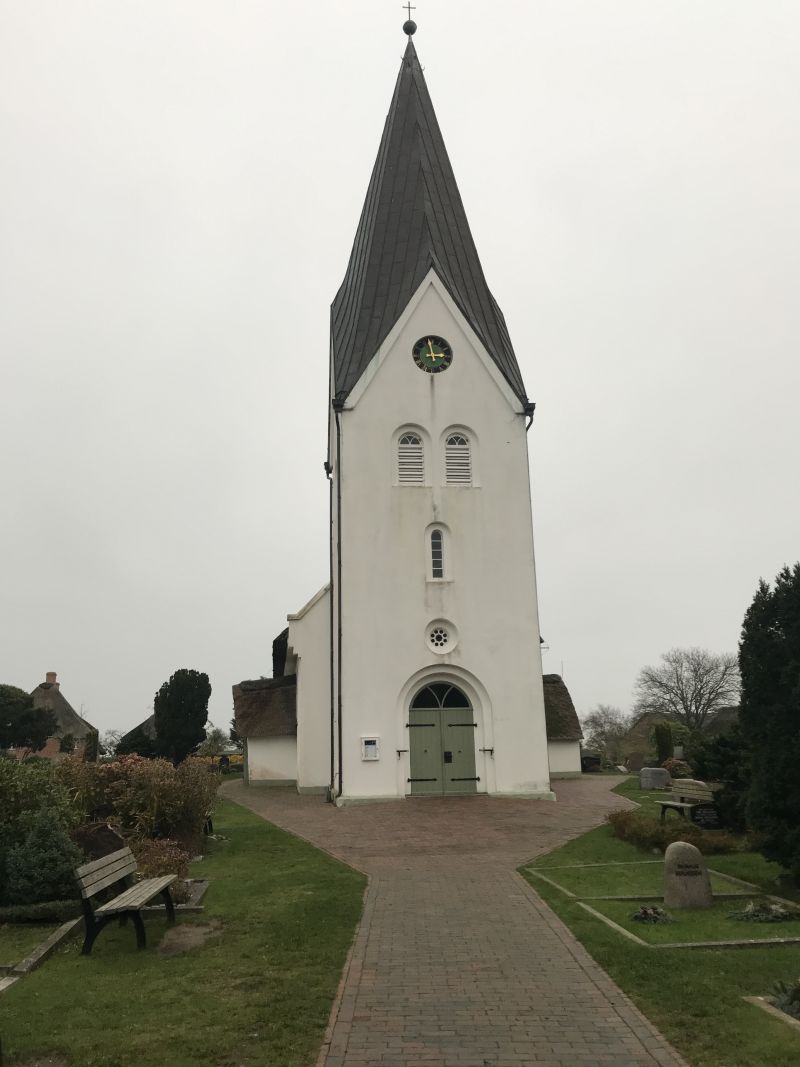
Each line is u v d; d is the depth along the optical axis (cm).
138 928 955
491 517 2520
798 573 1163
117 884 1171
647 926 1011
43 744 5116
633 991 791
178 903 1153
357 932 1004
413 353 2602
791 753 1140
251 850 1612
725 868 1366
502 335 2867
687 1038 688
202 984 826
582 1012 748
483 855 1505
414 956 908
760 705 1190
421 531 2486
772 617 1189
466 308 2659
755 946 925
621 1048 674
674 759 3177
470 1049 675
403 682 2397
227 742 6278
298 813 2202
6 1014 752
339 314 3080
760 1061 641
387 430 2545
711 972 834
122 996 793
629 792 2627
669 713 7012
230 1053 666
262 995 788
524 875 1319
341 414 2545
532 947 936
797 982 766
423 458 2548
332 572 2927
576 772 3422
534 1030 711
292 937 977
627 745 6806
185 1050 670
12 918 1077
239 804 2516
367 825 1912
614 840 1633
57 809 1262
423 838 1705
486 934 991
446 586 2461
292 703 3334
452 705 2438
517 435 2583
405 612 2436
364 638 2412
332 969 865
